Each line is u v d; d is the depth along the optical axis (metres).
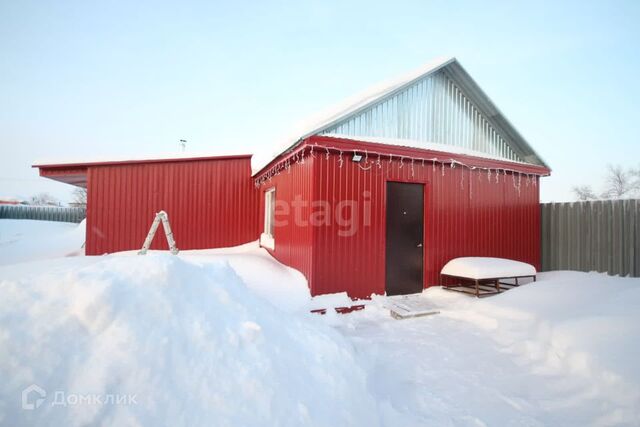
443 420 2.39
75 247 10.72
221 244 8.78
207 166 8.77
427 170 6.12
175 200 8.45
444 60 7.29
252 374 1.99
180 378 1.77
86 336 1.76
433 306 5.09
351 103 7.05
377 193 5.60
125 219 8.08
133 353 1.73
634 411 2.34
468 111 7.79
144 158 8.27
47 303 1.84
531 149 7.83
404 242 5.87
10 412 1.36
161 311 2.05
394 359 3.41
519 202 7.39
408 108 7.03
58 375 1.54
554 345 3.37
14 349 1.57
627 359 2.76
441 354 3.52
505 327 4.07
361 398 2.47
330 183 5.21
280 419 1.83
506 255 7.08
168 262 2.42
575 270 7.20
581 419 2.37
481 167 6.63
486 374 3.09
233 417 1.70
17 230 14.66
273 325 2.73
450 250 6.31
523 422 2.36
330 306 4.82
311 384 2.30
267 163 7.08
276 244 7.15
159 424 1.52
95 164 7.84
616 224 6.62
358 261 5.37
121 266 2.30
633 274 6.35
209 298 2.46
